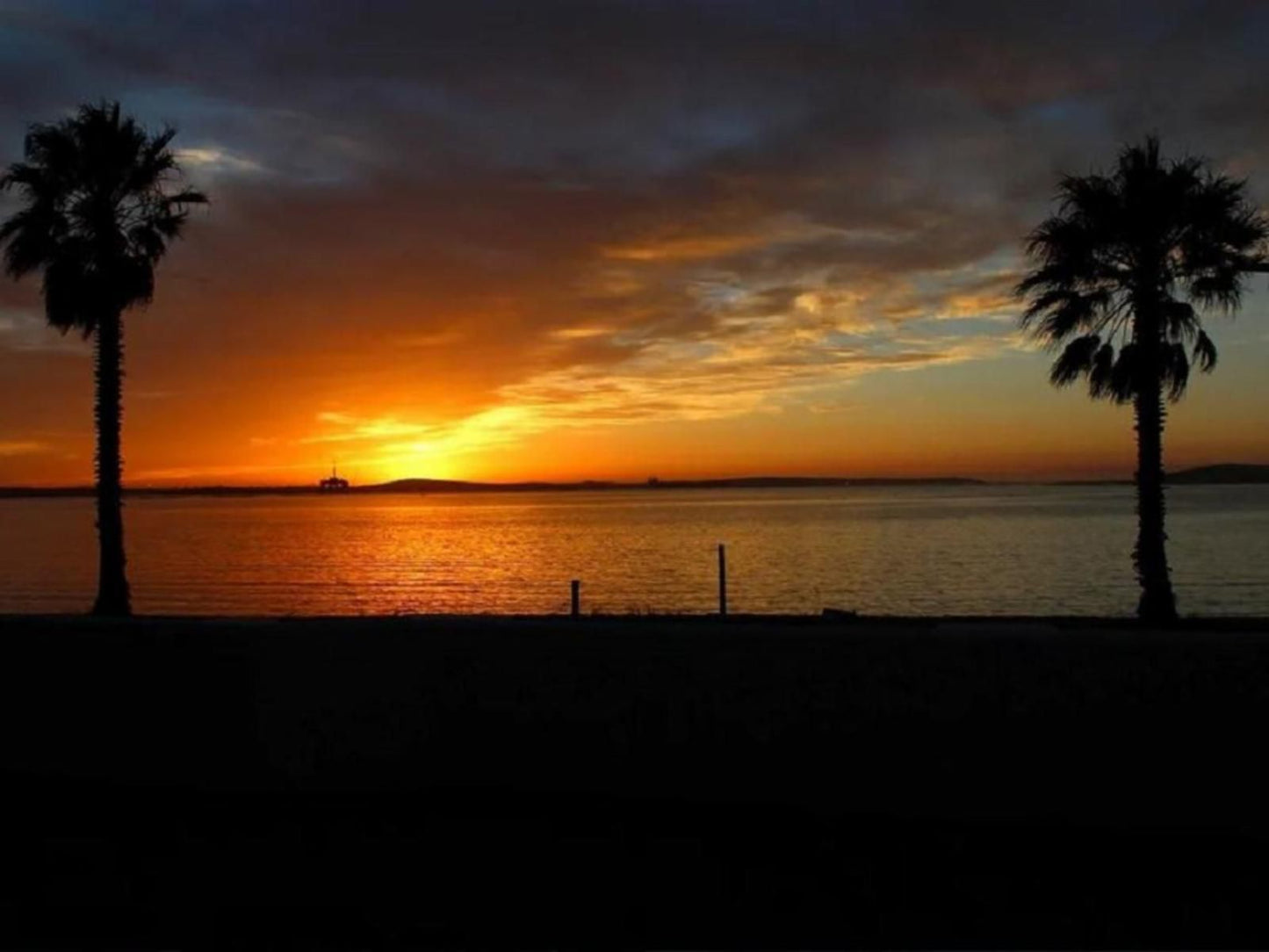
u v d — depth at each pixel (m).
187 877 5.01
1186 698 5.33
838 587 39.41
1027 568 47.12
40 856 5.27
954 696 5.60
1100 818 5.38
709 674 5.88
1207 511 119.94
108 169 20.03
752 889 4.82
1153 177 18.09
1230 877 4.90
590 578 44.31
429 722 6.11
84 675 6.46
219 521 143.75
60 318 20.25
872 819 5.61
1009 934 4.39
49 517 169.50
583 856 5.19
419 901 4.72
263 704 6.21
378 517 150.50
